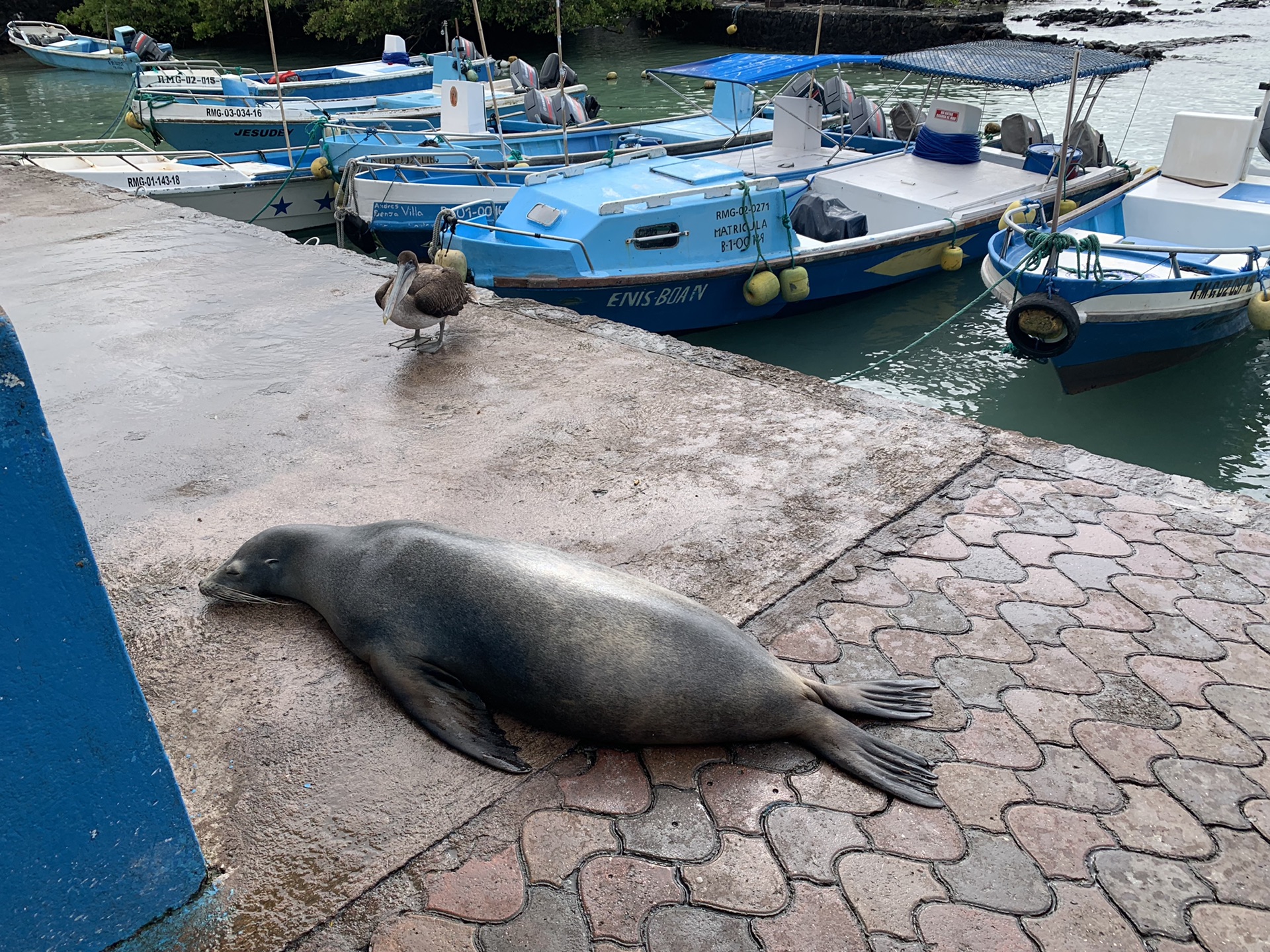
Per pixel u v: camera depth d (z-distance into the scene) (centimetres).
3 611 185
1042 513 396
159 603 361
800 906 237
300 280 721
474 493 424
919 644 324
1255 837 254
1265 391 1114
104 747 209
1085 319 984
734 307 1210
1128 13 3975
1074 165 1414
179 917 238
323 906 241
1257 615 334
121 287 711
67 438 489
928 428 468
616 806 267
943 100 1465
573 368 554
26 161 1153
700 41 3859
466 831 261
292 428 494
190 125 1769
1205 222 1202
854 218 1273
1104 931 230
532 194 1177
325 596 333
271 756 287
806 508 403
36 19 3938
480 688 301
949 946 227
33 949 219
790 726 285
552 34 3700
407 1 3353
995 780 272
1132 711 294
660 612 291
